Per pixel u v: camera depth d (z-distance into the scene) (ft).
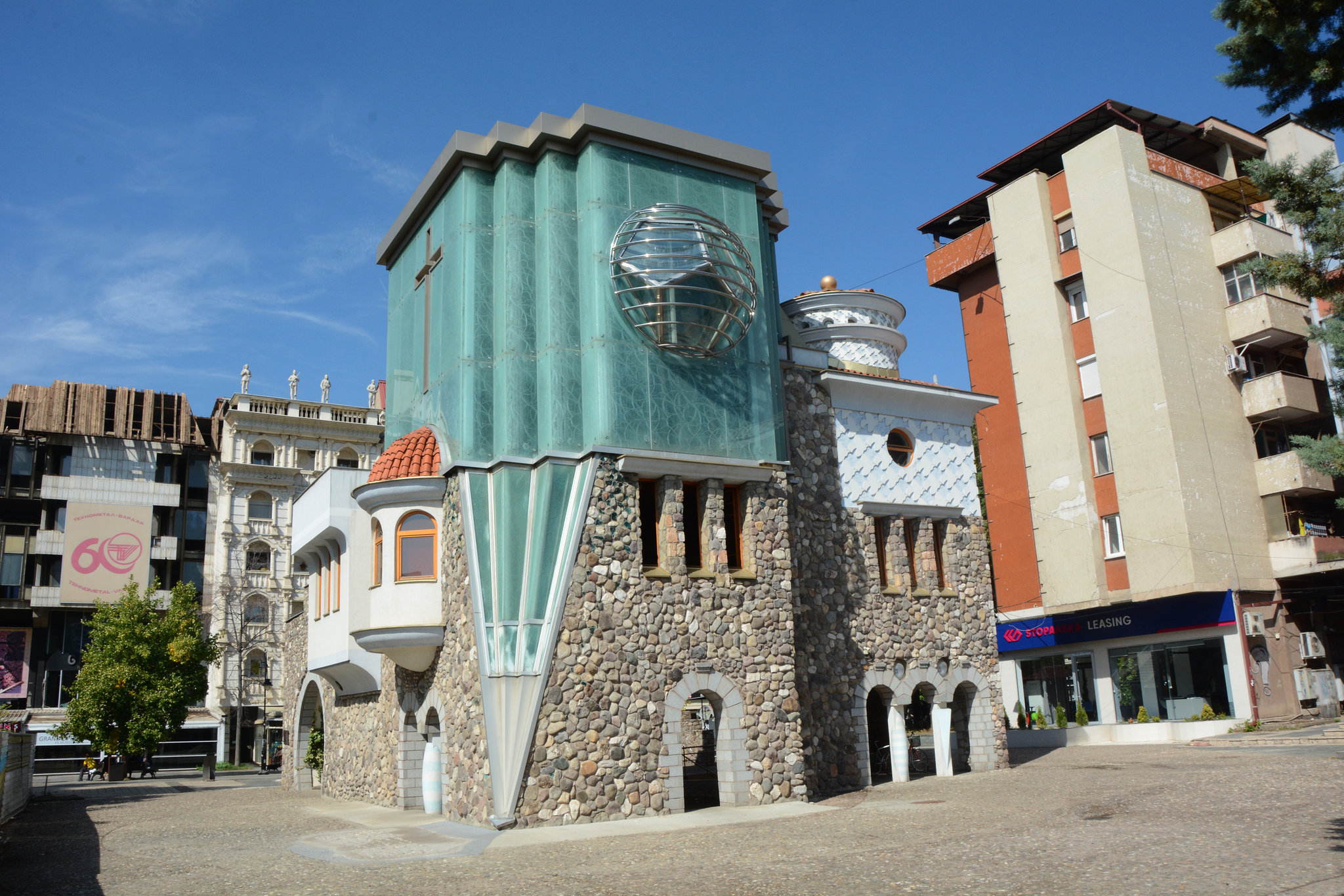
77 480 182.39
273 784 119.55
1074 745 102.58
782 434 71.15
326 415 199.11
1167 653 101.71
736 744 62.39
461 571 63.31
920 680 76.89
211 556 191.01
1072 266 110.83
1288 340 106.11
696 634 62.80
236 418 191.72
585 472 61.31
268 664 187.11
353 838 54.29
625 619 60.54
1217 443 101.96
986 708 79.87
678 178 68.85
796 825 52.06
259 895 36.91
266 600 189.26
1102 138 107.55
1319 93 35.27
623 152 66.95
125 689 132.16
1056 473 109.70
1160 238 105.09
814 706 70.74
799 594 72.02
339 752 86.07
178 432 193.98
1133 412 102.47
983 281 124.67
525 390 63.82
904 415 81.92
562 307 64.39
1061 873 35.17
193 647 136.56
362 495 68.54
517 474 62.03
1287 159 36.29
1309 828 41.11
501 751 56.44
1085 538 106.11
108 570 180.65
